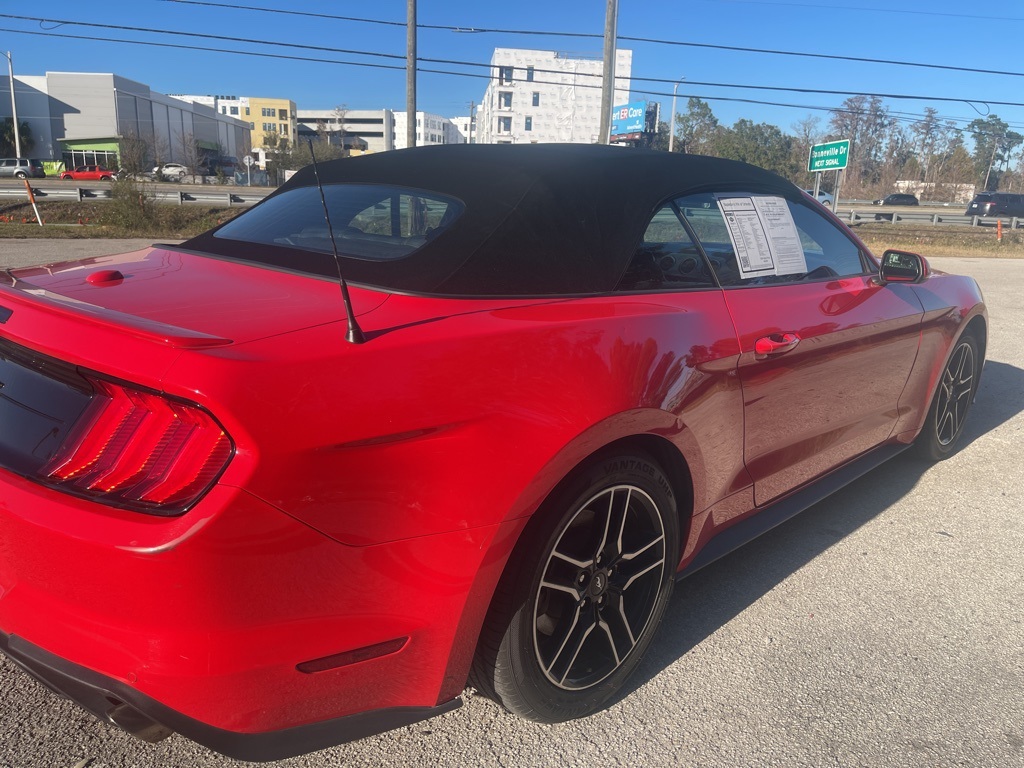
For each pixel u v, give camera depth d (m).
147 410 1.47
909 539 3.28
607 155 2.51
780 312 2.57
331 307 1.77
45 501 1.48
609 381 1.90
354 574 1.54
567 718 2.06
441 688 1.77
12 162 58.84
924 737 2.10
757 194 2.83
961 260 21.19
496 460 1.68
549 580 1.91
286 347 1.53
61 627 1.50
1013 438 4.64
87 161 82.62
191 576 1.38
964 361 4.05
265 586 1.45
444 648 1.72
